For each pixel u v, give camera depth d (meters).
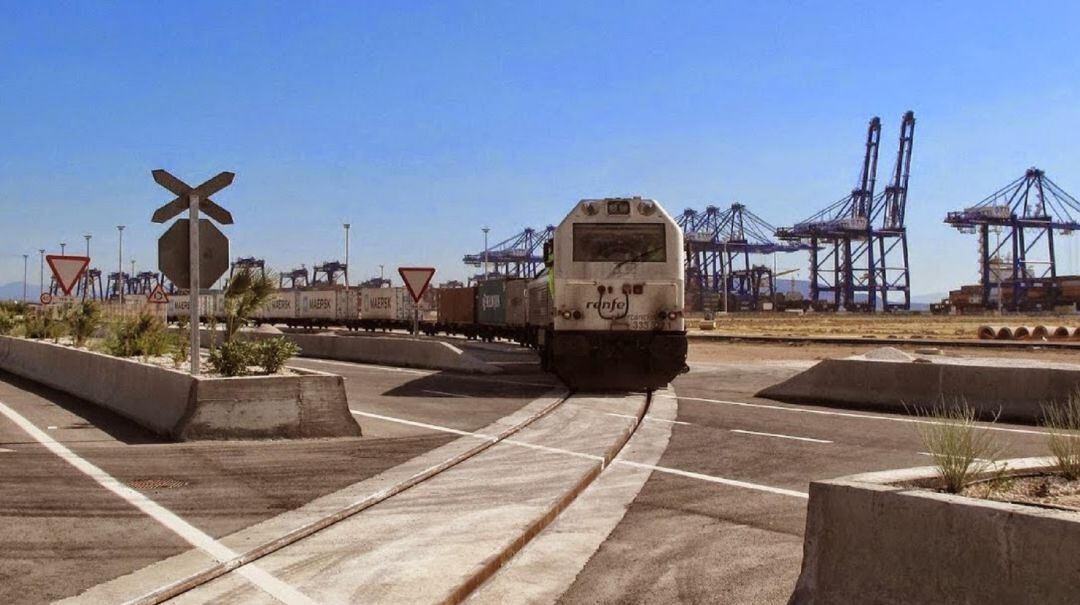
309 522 7.77
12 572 6.39
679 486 9.70
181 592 5.94
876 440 12.77
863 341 46.25
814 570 5.11
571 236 19.50
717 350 43.25
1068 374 14.23
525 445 12.10
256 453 11.31
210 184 13.62
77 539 7.25
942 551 4.48
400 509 8.32
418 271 30.12
